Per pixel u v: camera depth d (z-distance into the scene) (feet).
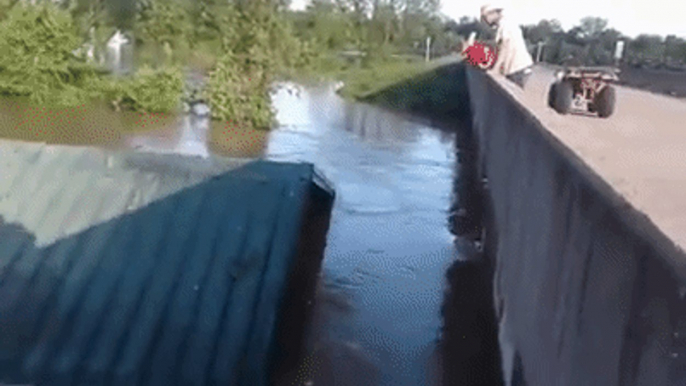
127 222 27.22
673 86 74.43
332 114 113.09
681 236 10.71
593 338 14.24
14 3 92.38
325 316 35.22
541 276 20.99
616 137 30.83
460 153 85.97
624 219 12.73
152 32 136.46
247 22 90.17
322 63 169.89
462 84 129.18
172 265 25.80
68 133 75.51
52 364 22.53
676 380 9.80
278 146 80.43
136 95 88.69
